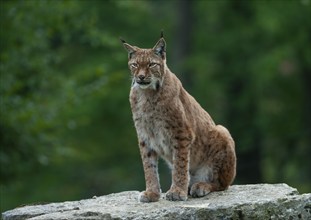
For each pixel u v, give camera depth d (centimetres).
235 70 3669
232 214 1301
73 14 2459
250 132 3653
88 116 3341
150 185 1426
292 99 3862
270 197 1360
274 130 3766
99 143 3606
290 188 1458
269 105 3859
